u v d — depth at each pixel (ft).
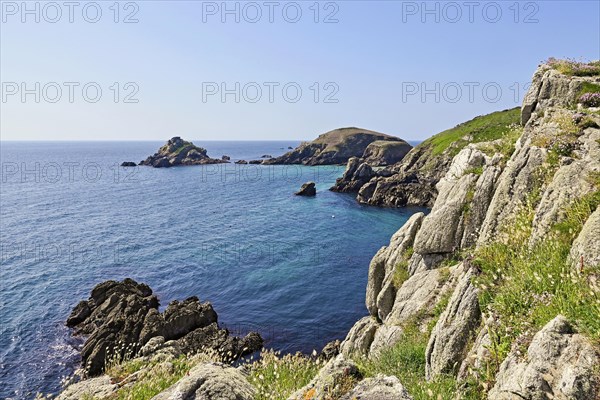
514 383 16.63
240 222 210.38
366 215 225.35
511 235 29.53
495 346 20.66
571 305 18.24
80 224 209.77
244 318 101.19
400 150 516.73
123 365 44.93
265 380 28.53
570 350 15.78
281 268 136.87
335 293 115.55
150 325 89.40
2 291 118.32
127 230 195.52
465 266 31.78
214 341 85.97
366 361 34.45
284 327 96.27
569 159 29.55
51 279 128.57
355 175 327.88
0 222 214.28
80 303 104.73
